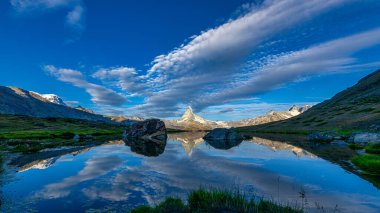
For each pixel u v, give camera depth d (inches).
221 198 574.6
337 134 2829.7
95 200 669.9
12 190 774.5
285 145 2348.7
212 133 3636.8
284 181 863.1
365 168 1058.1
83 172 1051.9
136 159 1432.1
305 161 1304.1
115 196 705.0
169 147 2261.3
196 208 550.3
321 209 586.9
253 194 709.9
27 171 1078.4
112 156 1573.6
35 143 2456.9
